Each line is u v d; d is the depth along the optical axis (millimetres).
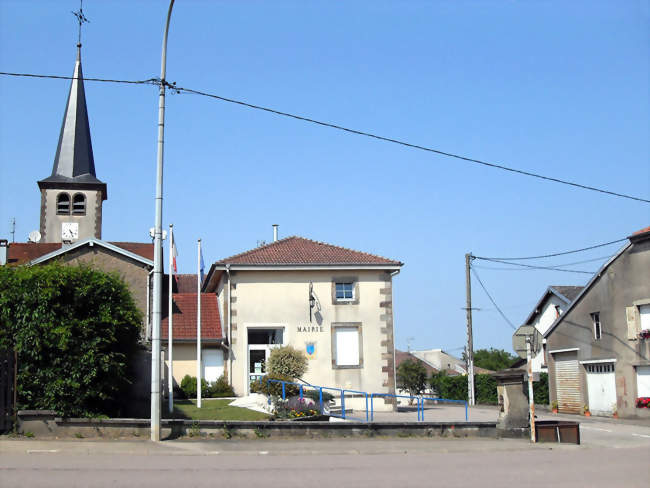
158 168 16703
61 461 12641
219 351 30906
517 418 19203
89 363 15977
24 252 34969
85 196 46781
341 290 31266
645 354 29516
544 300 45875
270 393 24047
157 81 16828
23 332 15648
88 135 48531
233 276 30672
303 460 14086
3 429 15305
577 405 33594
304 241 33969
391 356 30922
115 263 31375
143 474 11422
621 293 31062
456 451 16500
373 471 12625
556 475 12602
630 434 23719
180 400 28297
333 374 30375
